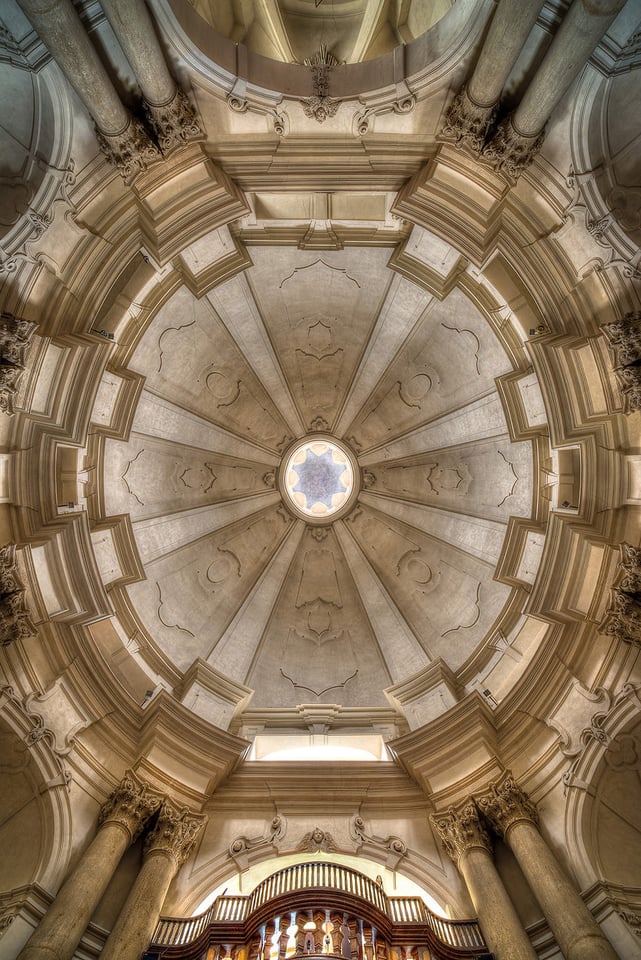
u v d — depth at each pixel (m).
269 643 15.62
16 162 8.94
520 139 8.94
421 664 14.63
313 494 17.09
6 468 9.91
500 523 13.83
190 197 10.13
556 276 9.89
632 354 8.67
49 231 9.23
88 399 10.55
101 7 7.87
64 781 10.02
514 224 9.88
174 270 11.21
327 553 16.83
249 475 16.58
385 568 16.28
